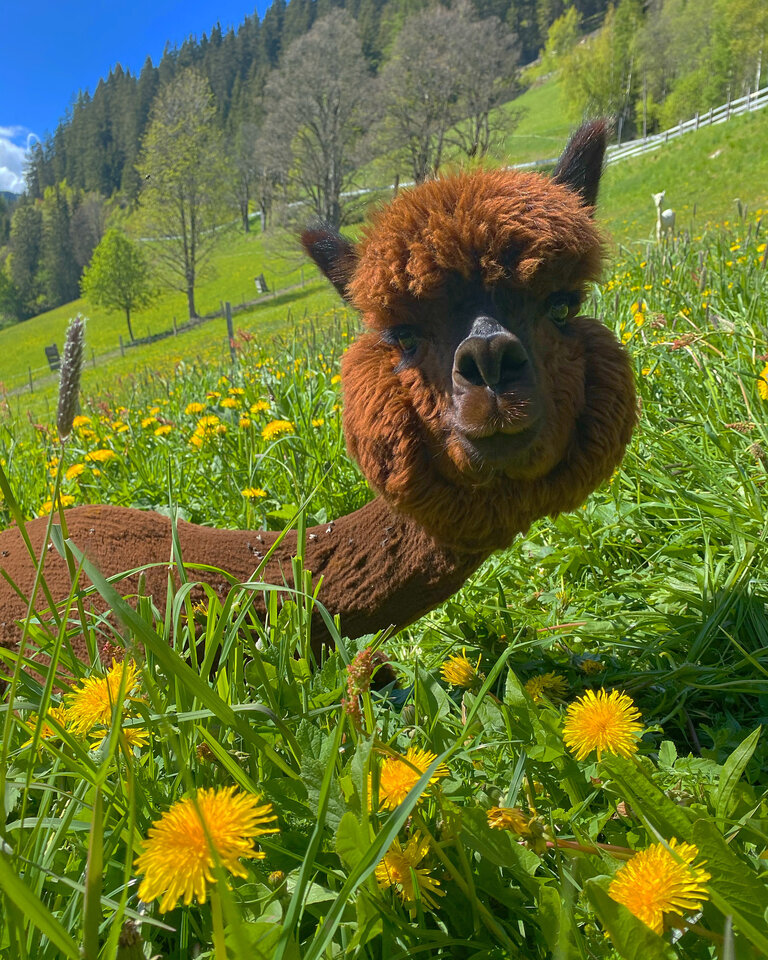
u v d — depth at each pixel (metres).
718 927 0.31
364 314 0.61
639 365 1.09
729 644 0.67
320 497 1.00
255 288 15.76
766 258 1.49
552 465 0.58
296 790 0.38
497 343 0.51
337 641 0.44
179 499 1.12
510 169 0.61
